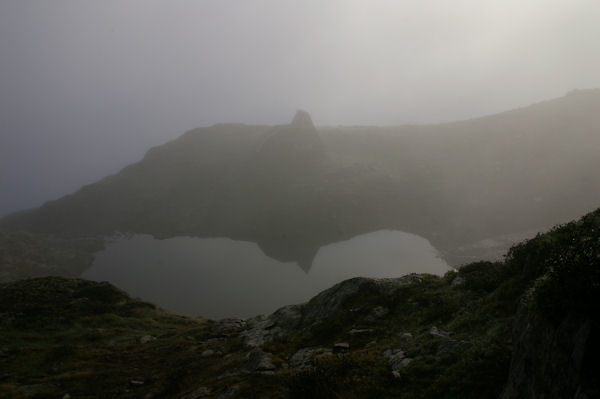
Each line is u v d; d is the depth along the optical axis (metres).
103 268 143.12
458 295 20.94
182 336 36.34
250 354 23.59
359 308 25.11
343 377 14.61
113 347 35.12
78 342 37.81
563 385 6.84
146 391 22.33
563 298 7.66
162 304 107.19
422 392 11.63
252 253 145.00
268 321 32.78
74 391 23.61
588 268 7.41
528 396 7.94
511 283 16.05
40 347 34.66
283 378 17.28
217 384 19.56
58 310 47.44
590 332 6.66
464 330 15.07
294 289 107.75
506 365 10.71
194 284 120.25
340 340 21.36
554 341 7.53
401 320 21.09
